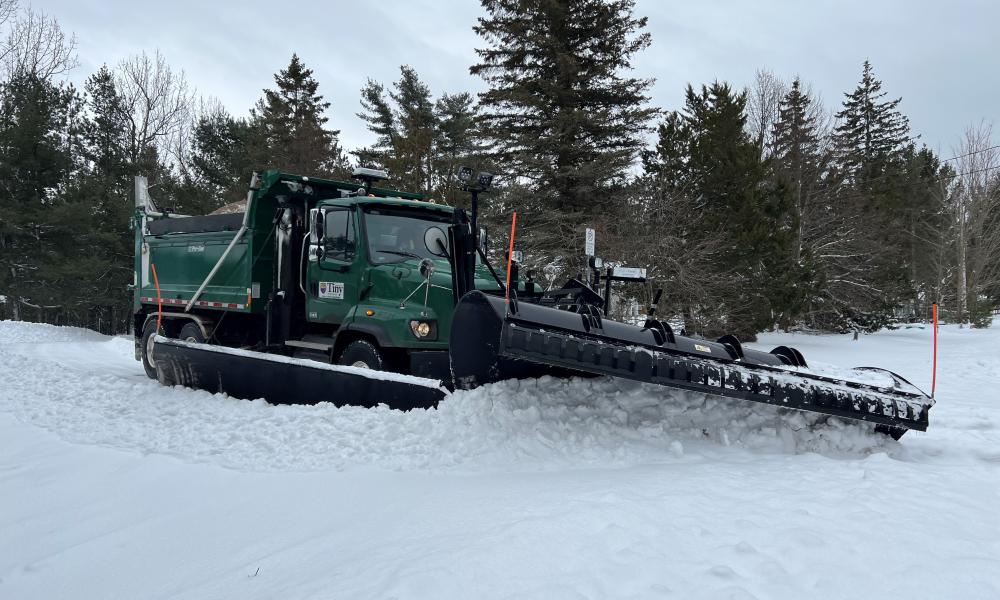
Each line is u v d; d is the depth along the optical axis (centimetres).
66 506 404
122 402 717
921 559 269
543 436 454
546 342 434
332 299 740
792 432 487
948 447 535
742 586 241
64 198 2928
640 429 472
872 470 413
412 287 654
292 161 3788
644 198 2184
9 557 340
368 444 470
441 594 232
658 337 472
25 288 2933
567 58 2336
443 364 613
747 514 317
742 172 2414
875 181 4503
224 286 875
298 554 300
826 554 269
